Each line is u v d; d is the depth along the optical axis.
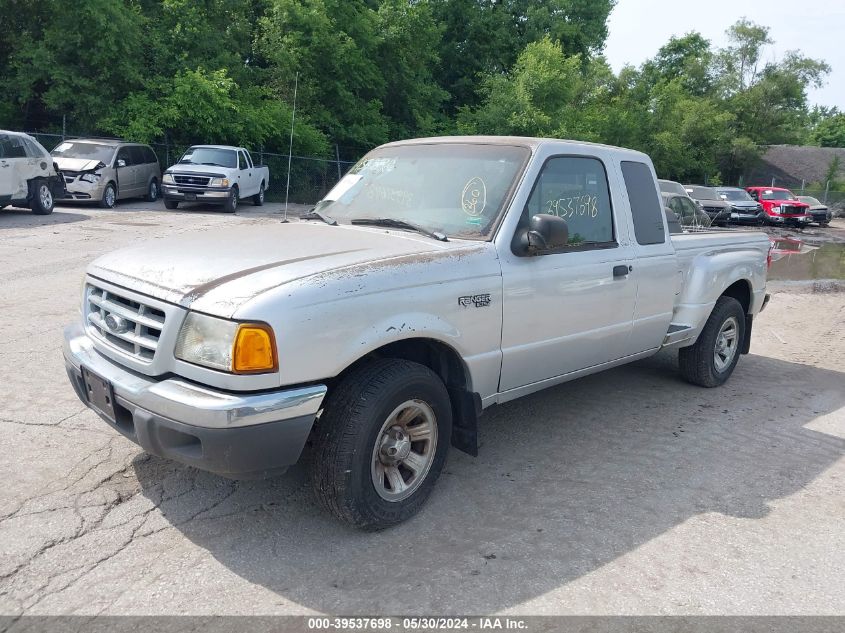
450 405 3.77
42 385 5.24
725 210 28.50
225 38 26.77
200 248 3.69
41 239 12.27
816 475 4.50
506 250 4.00
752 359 7.56
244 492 3.86
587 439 4.94
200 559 3.23
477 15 37.19
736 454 4.80
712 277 5.79
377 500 3.44
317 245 3.73
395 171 4.63
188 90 23.20
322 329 3.13
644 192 5.21
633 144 41.38
